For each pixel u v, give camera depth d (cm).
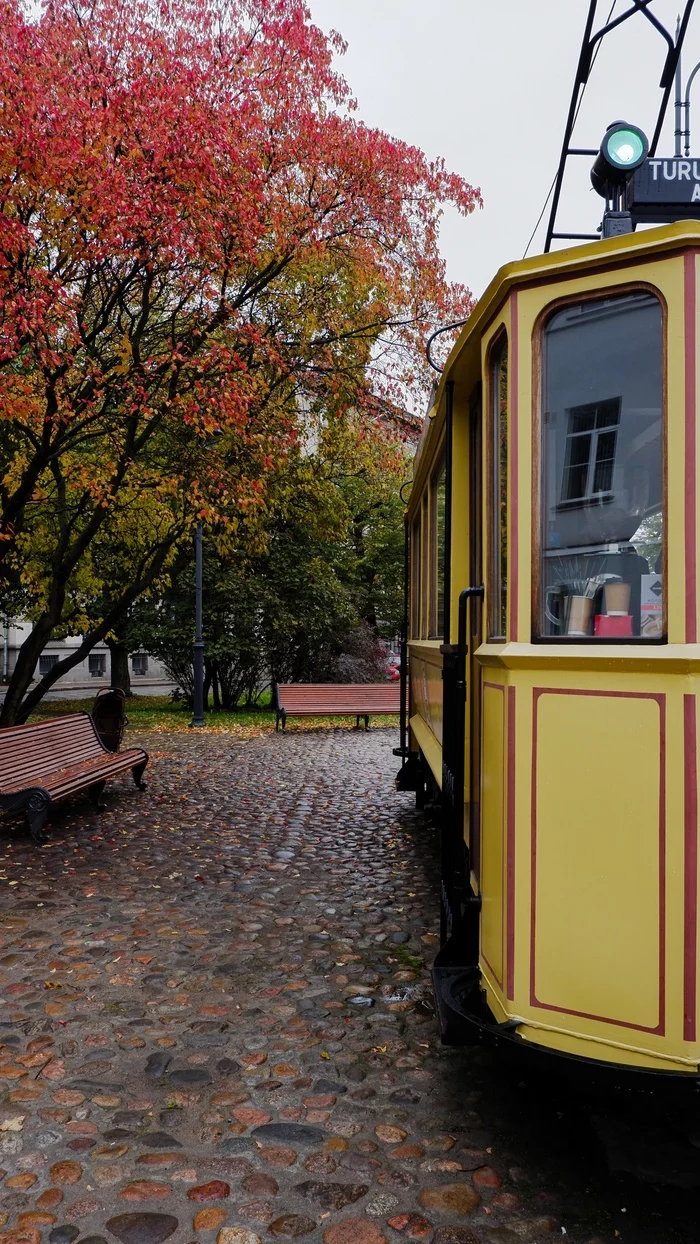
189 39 816
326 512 1775
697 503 244
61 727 841
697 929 240
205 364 844
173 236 770
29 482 952
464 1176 270
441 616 529
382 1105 312
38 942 475
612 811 253
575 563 271
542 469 278
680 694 242
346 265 1027
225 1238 242
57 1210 253
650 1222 248
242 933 495
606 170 326
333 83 912
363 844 715
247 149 806
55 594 1132
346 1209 254
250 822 795
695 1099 235
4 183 734
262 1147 285
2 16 713
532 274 276
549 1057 253
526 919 270
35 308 730
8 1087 322
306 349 1052
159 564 1194
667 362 249
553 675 266
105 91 761
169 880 602
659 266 253
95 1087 323
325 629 2003
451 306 1086
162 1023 378
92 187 726
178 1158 278
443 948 346
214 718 1808
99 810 838
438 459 543
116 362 959
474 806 377
